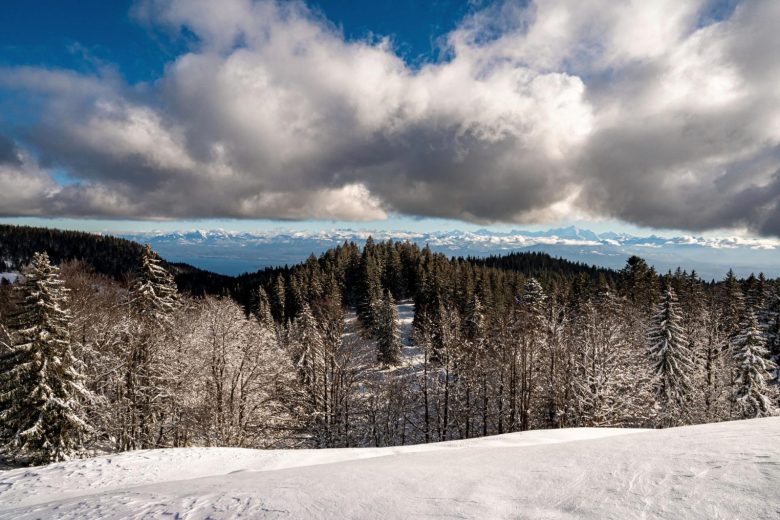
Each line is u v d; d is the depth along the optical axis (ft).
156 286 100.27
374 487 22.93
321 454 48.47
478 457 29.17
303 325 111.04
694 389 101.40
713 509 14.51
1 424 68.23
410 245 343.26
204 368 86.69
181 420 82.89
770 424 25.23
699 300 153.69
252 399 87.97
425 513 18.44
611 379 85.30
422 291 250.57
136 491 28.73
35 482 39.63
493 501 18.99
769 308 134.10
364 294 244.22
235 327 89.04
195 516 21.45
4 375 67.62
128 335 84.58
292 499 22.08
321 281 264.11
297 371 100.58
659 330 100.73
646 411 94.32
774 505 13.82
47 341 69.62
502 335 102.22
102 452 83.20
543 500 18.28
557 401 92.48
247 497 23.32
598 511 16.21
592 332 91.86
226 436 79.71
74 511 24.80
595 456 23.38
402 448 49.47
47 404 67.67
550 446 30.17
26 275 72.33
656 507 15.56
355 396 100.58
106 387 87.97
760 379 92.68
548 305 138.31
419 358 172.45
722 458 18.74
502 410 98.78
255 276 367.45
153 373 83.41
